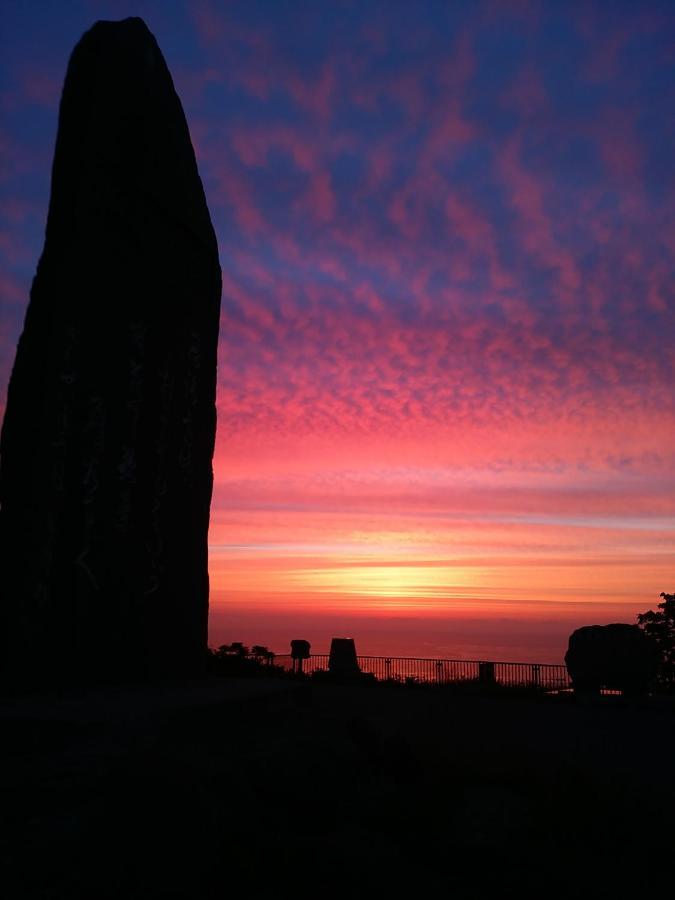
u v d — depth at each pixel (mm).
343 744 11688
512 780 10484
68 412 14125
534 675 26766
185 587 16156
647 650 22688
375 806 9477
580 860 8406
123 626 14656
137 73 15930
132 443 15195
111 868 6605
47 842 6875
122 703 11883
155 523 15539
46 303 14383
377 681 27891
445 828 8719
